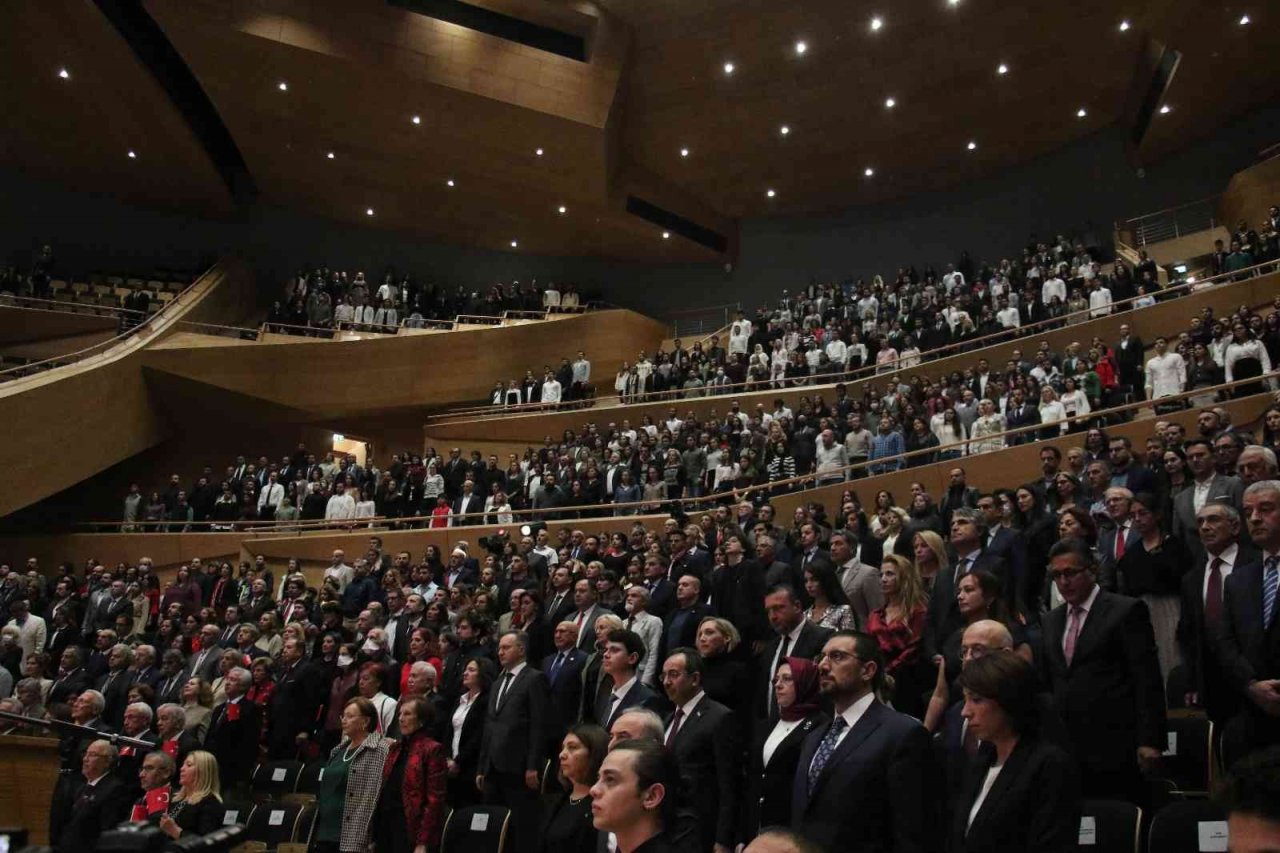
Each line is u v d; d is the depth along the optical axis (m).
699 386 18.09
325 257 23.39
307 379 19.52
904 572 5.35
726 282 24.27
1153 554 5.43
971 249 22.14
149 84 18.03
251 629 8.47
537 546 11.31
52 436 15.77
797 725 4.05
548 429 18.80
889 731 3.35
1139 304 14.78
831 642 3.59
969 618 4.33
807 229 24.03
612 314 22.62
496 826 5.08
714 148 21.58
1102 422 11.52
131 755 6.47
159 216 22.48
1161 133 19.28
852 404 14.02
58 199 21.44
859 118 20.41
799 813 3.42
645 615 6.52
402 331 20.98
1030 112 20.27
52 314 18.70
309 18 16.86
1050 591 6.27
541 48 18.31
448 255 24.31
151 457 19.34
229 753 6.89
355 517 15.59
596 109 18.42
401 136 19.61
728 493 12.47
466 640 7.17
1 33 16.86
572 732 4.11
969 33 18.02
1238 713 4.03
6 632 10.46
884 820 3.26
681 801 3.22
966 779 3.25
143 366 17.98
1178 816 3.40
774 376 17.98
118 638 10.41
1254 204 17.22
